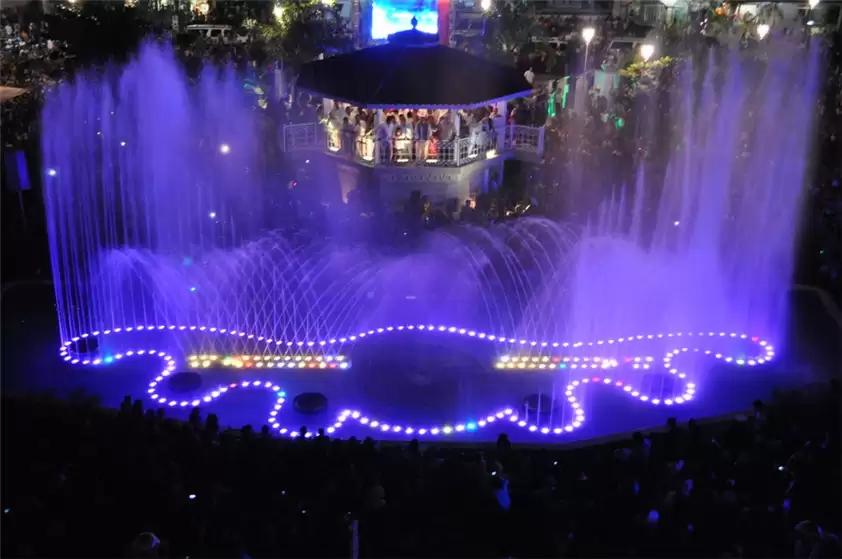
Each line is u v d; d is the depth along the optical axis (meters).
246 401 17.69
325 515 11.52
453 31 45.12
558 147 30.45
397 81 26.56
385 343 19.61
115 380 18.39
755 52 40.22
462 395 17.67
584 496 12.32
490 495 11.98
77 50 38.28
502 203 26.28
